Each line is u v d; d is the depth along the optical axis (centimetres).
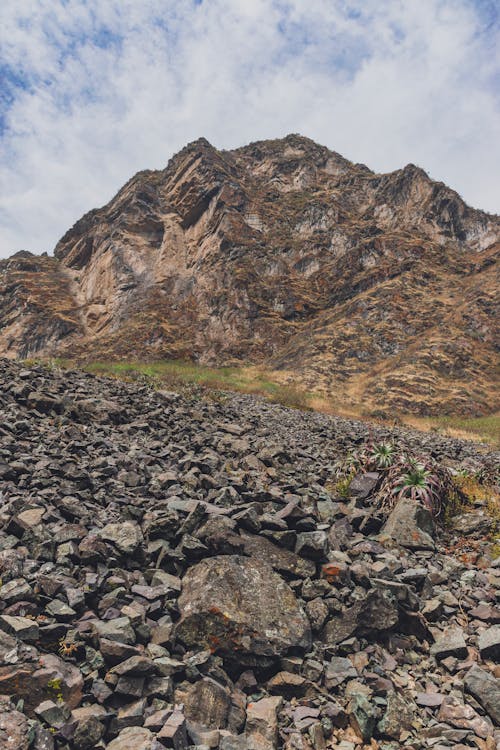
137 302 7425
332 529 684
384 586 520
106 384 1783
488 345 5231
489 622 526
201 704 352
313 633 463
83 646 366
